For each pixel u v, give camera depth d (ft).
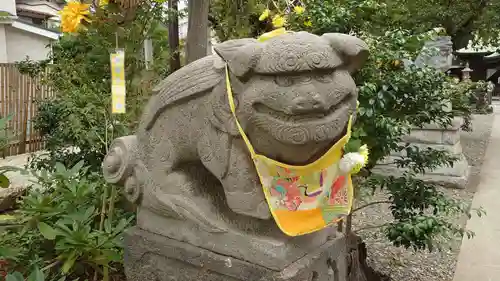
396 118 7.44
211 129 5.32
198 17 7.89
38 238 7.78
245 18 10.36
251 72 4.70
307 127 4.53
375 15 7.75
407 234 7.22
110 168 6.41
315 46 4.53
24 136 18.47
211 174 6.14
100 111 8.91
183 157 5.88
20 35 22.49
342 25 7.40
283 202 4.99
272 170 4.96
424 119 7.81
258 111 4.73
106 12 7.63
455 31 22.75
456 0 21.42
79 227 7.18
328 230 5.92
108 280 7.44
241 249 5.26
